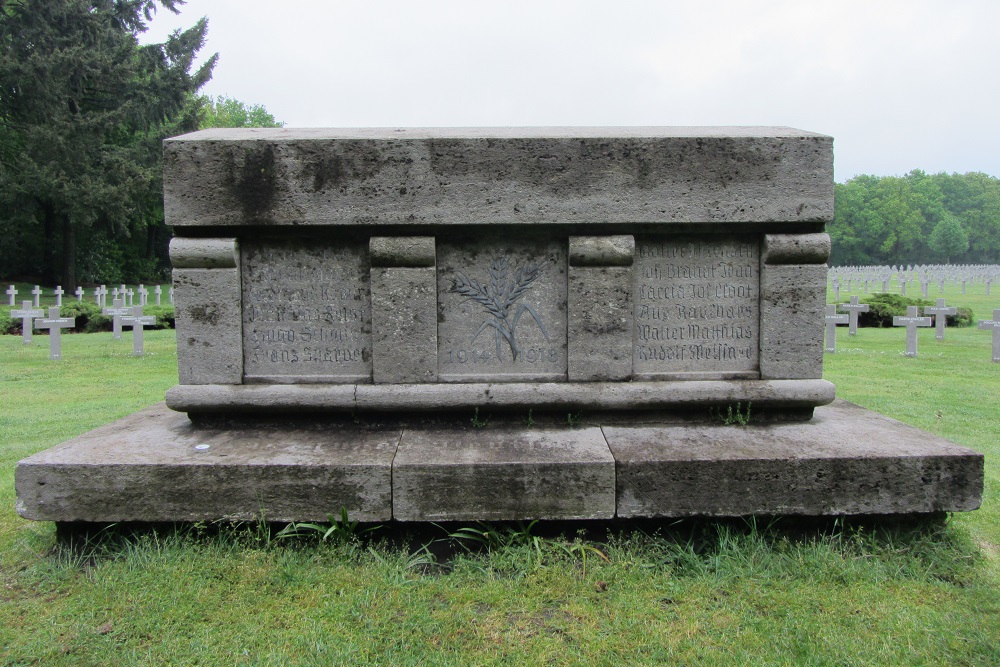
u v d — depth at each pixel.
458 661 2.45
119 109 31.70
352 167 3.71
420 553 3.32
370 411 3.85
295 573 3.03
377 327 3.83
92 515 3.26
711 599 2.91
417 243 3.77
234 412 3.88
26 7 31.12
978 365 10.18
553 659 2.49
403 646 2.54
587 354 3.87
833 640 2.59
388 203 3.72
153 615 2.75
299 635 2.62
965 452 3.34
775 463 3.30
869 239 85.19
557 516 3.29
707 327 3.98
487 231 3.87
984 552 3.40
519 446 3.52
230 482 3.26
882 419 4.05
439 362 3.92
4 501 4.15
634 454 3.38
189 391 3.81
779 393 3.87
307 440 3.65
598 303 3.85
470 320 3.92
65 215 32.72
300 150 3.69
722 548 3.22
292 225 3.73
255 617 2.75
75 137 30.89
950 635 2.62
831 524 3.40
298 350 3.92
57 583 3.05
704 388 3.84
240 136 3.81
